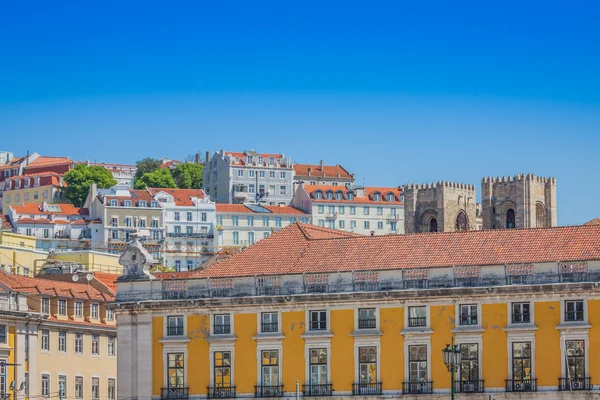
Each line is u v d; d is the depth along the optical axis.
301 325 120.44
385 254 122.56
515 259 118.19
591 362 113.94
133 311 124.31
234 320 122.12
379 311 118.88
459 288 116.44
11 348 137.25
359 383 118.75
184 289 123.75
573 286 114.06
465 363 116.62
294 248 126.31
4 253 173.12
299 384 119.81
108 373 152.25
